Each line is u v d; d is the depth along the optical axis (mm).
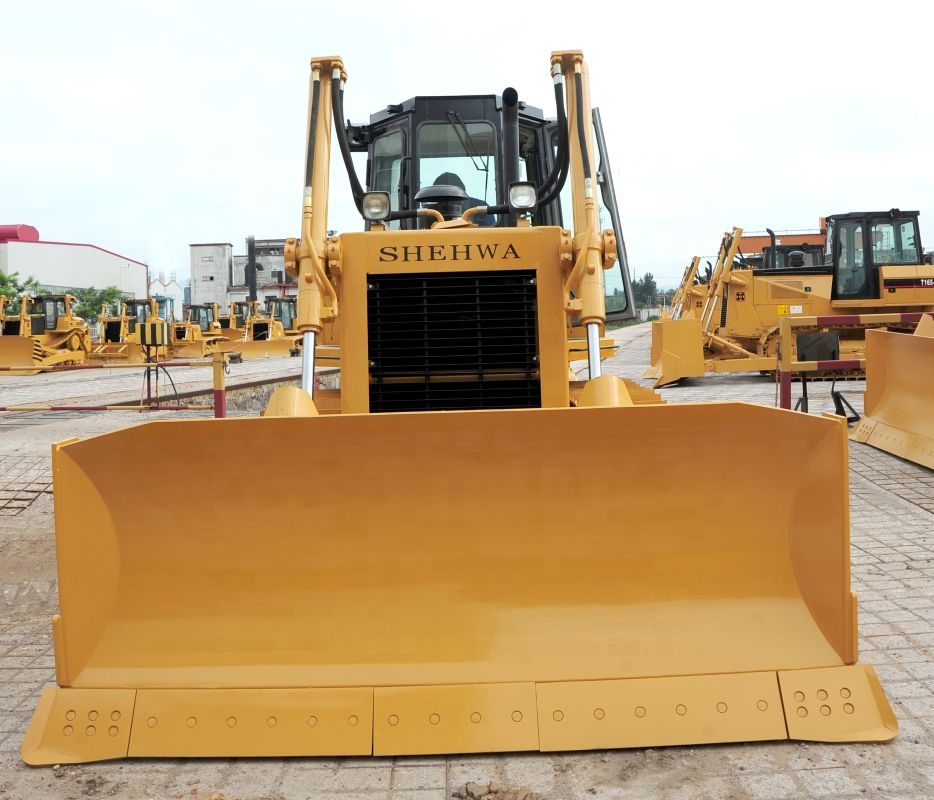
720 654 3000
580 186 4512
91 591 3078
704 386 16062
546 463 3055
